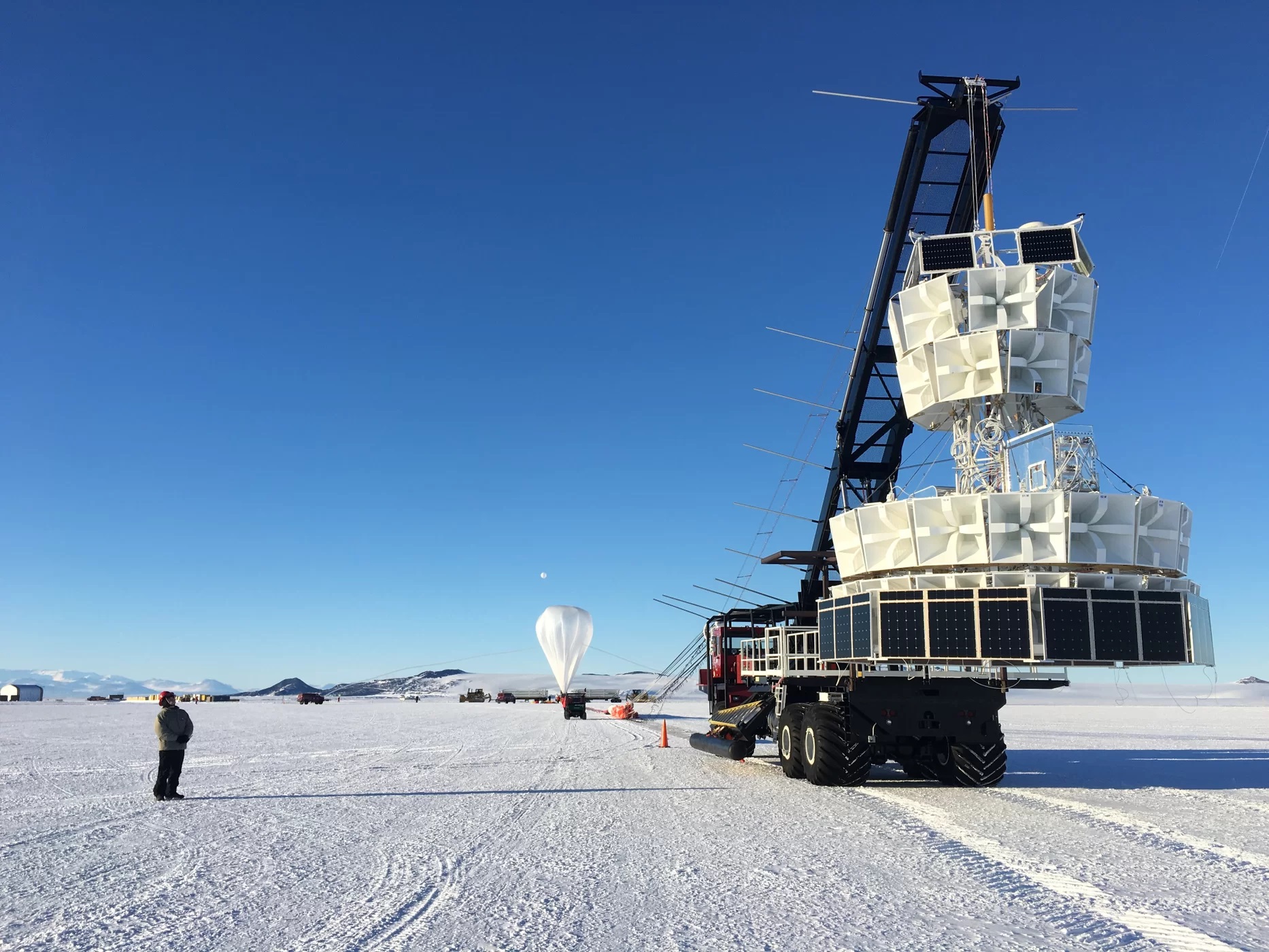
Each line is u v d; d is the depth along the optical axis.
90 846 11.73
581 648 93.38
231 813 14.61
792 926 7.60
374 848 11.39
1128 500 15.32
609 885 9.16
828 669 18.86
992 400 17.47
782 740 20.52
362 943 7.20
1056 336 17.05
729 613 26.47
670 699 121.31
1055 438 15.94
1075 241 17.56
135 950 7.11
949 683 17.81
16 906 8.52
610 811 14.48
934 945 7.04
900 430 22.80
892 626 16.09
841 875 9.55
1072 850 10.93
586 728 45.06
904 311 18.50
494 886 9.17
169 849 11.44
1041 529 15.39
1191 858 10.41
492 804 15.41
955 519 15.94
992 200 18.75
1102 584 15.48
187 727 16.73
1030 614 15.02
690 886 9.11
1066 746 29.55
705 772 21.03
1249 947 6.98
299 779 19.73
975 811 14.24
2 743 33.25
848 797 16.17
